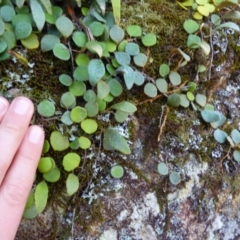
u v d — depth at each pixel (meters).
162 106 0.20
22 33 0.17
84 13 0.19
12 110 0.16
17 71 0.17
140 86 0.20
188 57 0.19
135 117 0.20
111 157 0.19
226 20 0.22
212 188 0.22
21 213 0.16
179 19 0.21
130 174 0.20
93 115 0.18
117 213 0.19
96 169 0.19
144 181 0.20
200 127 0.21
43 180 0.18
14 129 0.16
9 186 0.16
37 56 0.18
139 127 0.20
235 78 0.23
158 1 0.21
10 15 0.17
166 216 0.20
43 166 0.17
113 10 0.19
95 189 0.19
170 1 0.22
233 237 0.23
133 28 0.20
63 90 0.18
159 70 0.20
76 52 0.18
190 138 0.21
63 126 0.18
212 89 0.22
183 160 0.21
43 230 0.18
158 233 0.20
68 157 0.18
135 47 0.19
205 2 0.22
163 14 0.21
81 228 0.19
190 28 0.21
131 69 0.18
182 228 0.21
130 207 0.20
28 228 0.18
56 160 0.18
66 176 0.18
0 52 0.16
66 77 0.18
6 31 0.17
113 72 0.19
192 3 0.22
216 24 0.22
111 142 0.18
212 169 0.22
